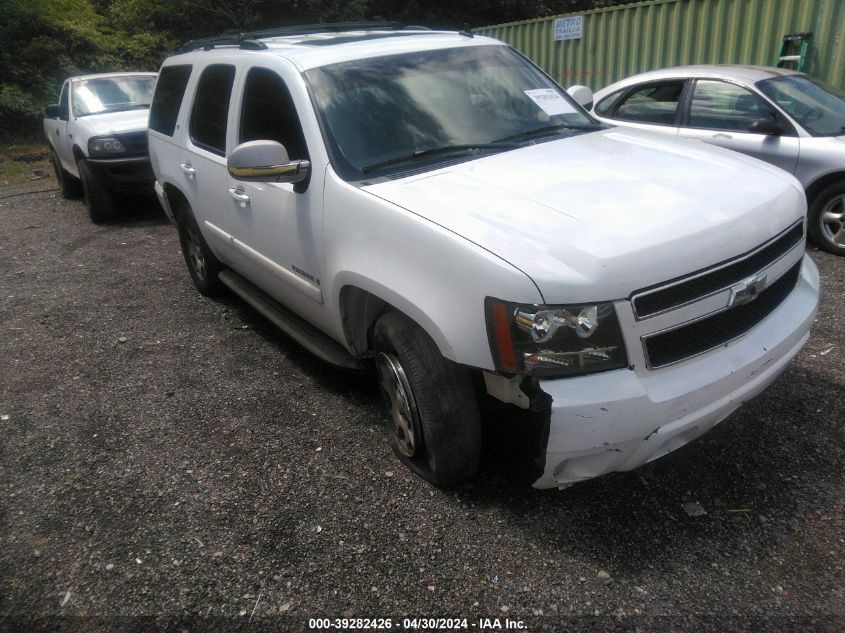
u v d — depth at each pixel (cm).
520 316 237
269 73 388
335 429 369
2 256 768
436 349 280
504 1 2420
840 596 241
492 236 255
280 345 487
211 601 260
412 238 275
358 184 319
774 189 299
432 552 275
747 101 618
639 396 238
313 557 277
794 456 317
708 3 903
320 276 350
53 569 282
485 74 397
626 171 308
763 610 238
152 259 723
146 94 1020
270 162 330
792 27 827
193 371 453
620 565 262
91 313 573
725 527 277
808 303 304
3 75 1714
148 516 310
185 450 360
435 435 289
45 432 388
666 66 975
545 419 243
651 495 298
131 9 2209
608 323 237
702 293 253
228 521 302
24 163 1501
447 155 341
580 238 248
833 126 594
